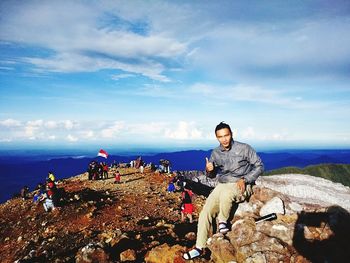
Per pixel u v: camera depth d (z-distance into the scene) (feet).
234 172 16.38
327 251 14.34
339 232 15.12
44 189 63.00
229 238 16.24
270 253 14.29
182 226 33.09
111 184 87.76
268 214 16.66
